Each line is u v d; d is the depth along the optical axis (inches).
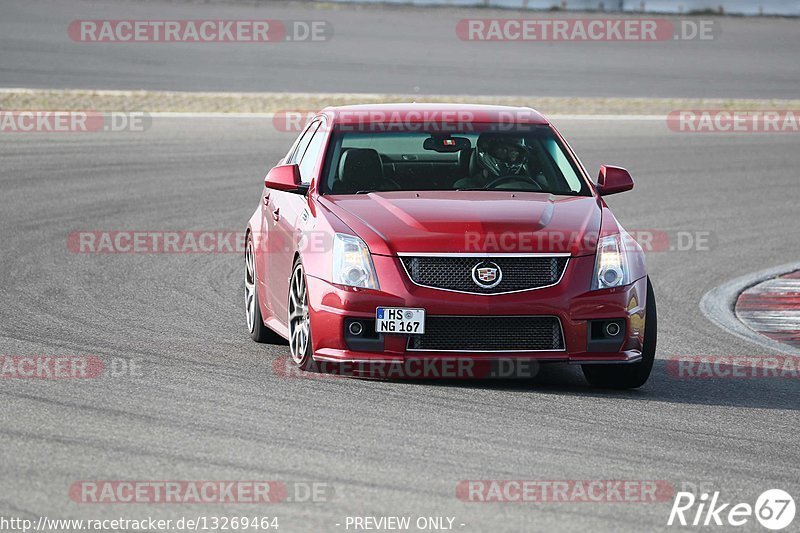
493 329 943.0
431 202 1016.2
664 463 761.6
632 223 2101.4
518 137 1135.6
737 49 4972.9
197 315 1289.4
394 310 935.7
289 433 802.2
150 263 1614.2
